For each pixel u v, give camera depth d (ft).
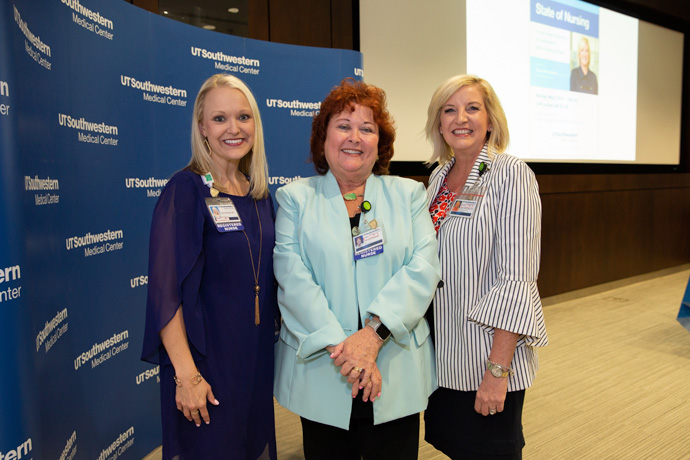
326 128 4.70
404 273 4.42
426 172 13.85
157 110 7.58
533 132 16.37
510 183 4.60
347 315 4.40
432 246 4.66
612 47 18.93
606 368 11.00
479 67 14.67
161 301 4.29
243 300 4.71
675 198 22.12
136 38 7.13
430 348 5.04
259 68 8.84
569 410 8.93
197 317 4.48
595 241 18.45
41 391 4.95
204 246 4.58
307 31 11.34
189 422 4.57
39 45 5.11
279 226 4.81
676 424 8.37
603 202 18.62
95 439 6.38
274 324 5.12
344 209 4.62
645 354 11.89
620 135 19.74
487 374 4.53
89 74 6.20
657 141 21.72
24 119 4.71
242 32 10.45
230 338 4.65
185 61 7.95
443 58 13.78
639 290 18.94
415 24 13.12
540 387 9.98
